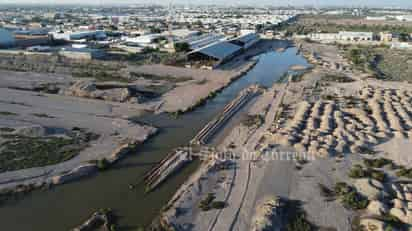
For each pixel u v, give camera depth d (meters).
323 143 41.94
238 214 29.45
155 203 31.45
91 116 51.59
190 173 36.75
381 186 32.94
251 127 48.44
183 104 58.75
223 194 32.25
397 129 46.38
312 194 32.31
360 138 43.38
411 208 29.47
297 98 61.88
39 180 33.72
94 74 76.38
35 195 31.92
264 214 28.62
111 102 58.25
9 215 29.25
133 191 33.19
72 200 31.53
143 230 27.39
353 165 37.59
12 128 45.34
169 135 46.31
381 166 37.38
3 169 35.22
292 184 33.91
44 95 60.66
